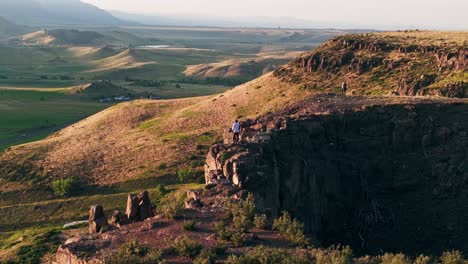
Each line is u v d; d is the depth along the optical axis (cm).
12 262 6069
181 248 2856
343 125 6200
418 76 11081
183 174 9588
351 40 13962
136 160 10969
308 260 2741
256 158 4491
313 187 5225
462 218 5441
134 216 3838
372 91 11319
